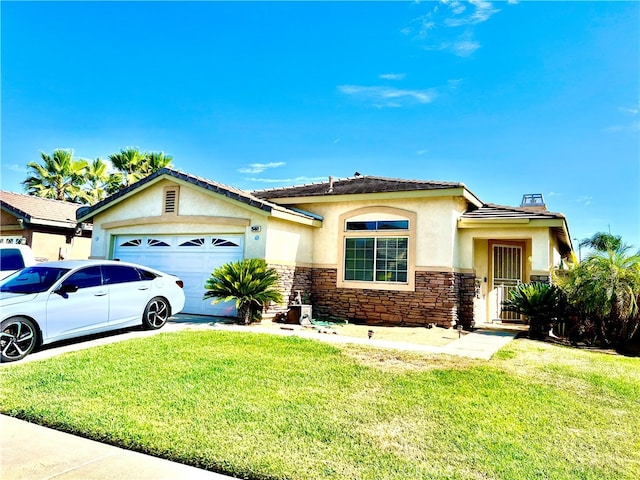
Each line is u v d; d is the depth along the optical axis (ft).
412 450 14.03
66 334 27.73
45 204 63.16
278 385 20.36
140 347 27.12
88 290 29.45
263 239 41.45
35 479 12.09
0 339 24.02
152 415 16.46
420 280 43.91
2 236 59.21
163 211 47.11
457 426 16.06
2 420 16.38
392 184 49.19
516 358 27.81
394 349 28.63
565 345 36.19
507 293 49.44
